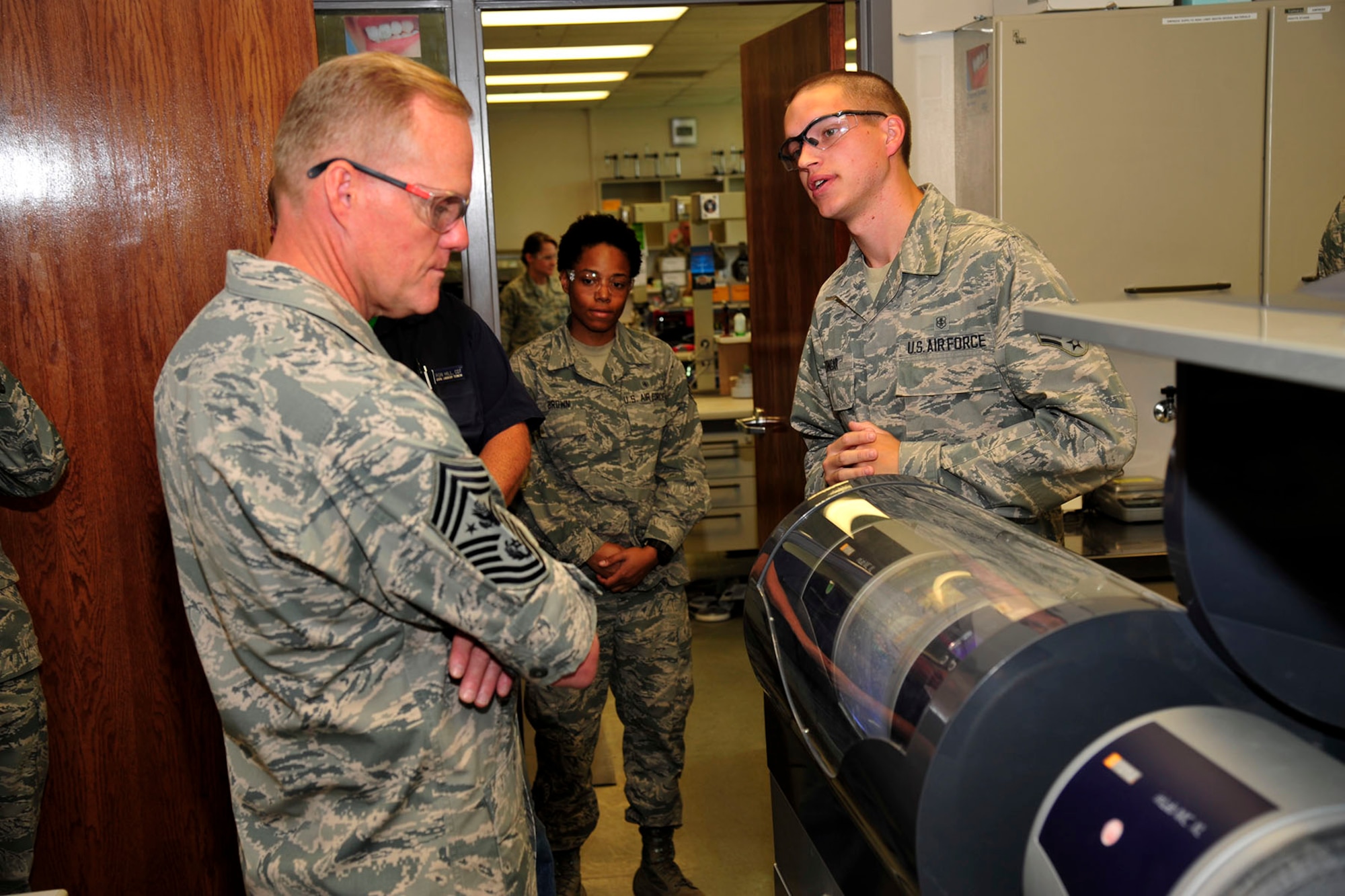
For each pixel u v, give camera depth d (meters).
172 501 1.08
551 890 1.51
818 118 1.68
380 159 1.10
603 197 10.20
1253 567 0.71
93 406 2.16
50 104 2.09
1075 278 2.62
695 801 3.02
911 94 2.78
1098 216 2.60
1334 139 2.60
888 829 0.79
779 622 1.12
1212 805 0.58
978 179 2.69
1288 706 0.71
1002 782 0.72
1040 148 2.56
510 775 1.21
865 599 0.97
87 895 2.23
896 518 1.12
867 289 1.80
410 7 2.43
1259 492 0.70
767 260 3.36
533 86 8.19
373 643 1.07
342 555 1.01
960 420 1.70
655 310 7.02
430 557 1.01
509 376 1.95
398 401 1.01
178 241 2.16
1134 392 3.00
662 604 2.41
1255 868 0.53
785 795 1.25
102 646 2.20
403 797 1.10
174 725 2.24
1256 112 2.58
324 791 1.10
